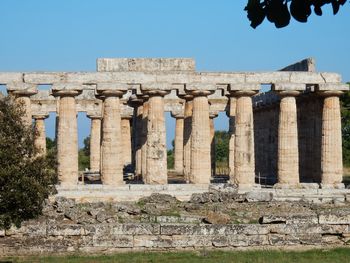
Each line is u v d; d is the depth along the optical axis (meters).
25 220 35.88
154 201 49.22
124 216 42.66
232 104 67.81
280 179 58.75
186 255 37.78
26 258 37.38
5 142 31.62
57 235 38.84
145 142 64.88
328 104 59.62
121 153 58.00
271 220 40.16
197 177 58.12
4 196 31.31
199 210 44.88
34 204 32.50
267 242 39.72
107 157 57.19
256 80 59.03
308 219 40.44
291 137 58.81
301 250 39.50
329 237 40.47
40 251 38.44
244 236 39.66
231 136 67.81
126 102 78.38
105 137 57.50
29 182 31.61
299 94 63.91
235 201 47.62
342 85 59.16
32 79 57.25
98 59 60.41
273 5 12.02
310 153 66.75
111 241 39.06
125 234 39.25
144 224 39.56
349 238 40.59
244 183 58.31
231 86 58.56
